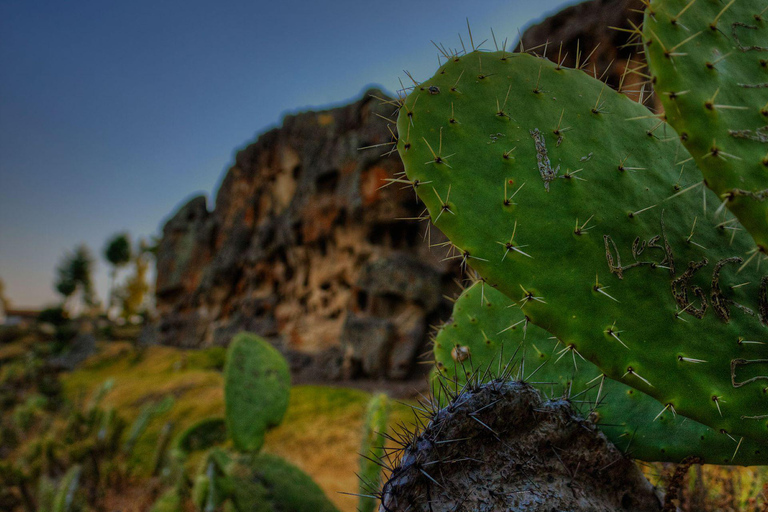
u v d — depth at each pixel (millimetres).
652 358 335
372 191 6180
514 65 413
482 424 330
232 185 10430
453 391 454
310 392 4465
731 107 285
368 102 6723
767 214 281
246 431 1157
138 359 8102
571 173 368
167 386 4805
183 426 3547
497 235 359
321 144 7660
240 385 1176
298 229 7508
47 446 2305
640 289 346
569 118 395
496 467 340
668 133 410
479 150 378
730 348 337
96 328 12391
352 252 6547
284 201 8508
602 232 356
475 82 401
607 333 339
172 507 1304
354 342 5816
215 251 10492
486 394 344
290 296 7793
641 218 364
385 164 6180
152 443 2963
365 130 6633
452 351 489
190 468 1841
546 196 365
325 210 6820
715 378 331
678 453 373
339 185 6699
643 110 420
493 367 469
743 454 363
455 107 391
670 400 333
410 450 326
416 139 384
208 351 7445
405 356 5449
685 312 343
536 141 381
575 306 345
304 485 1211
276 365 1221
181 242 11344
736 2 339
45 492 1735
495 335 481
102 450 2395
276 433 3250
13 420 3482
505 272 354
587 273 349
